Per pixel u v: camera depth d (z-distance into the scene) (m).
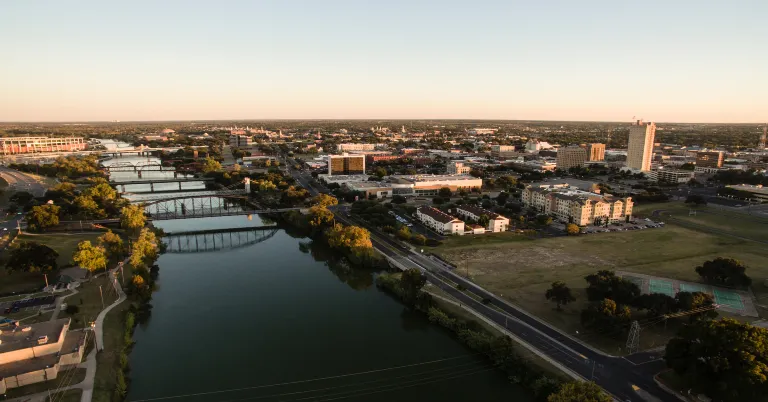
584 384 124.88
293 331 189.75
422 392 148.88
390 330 191.00
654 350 164.88
